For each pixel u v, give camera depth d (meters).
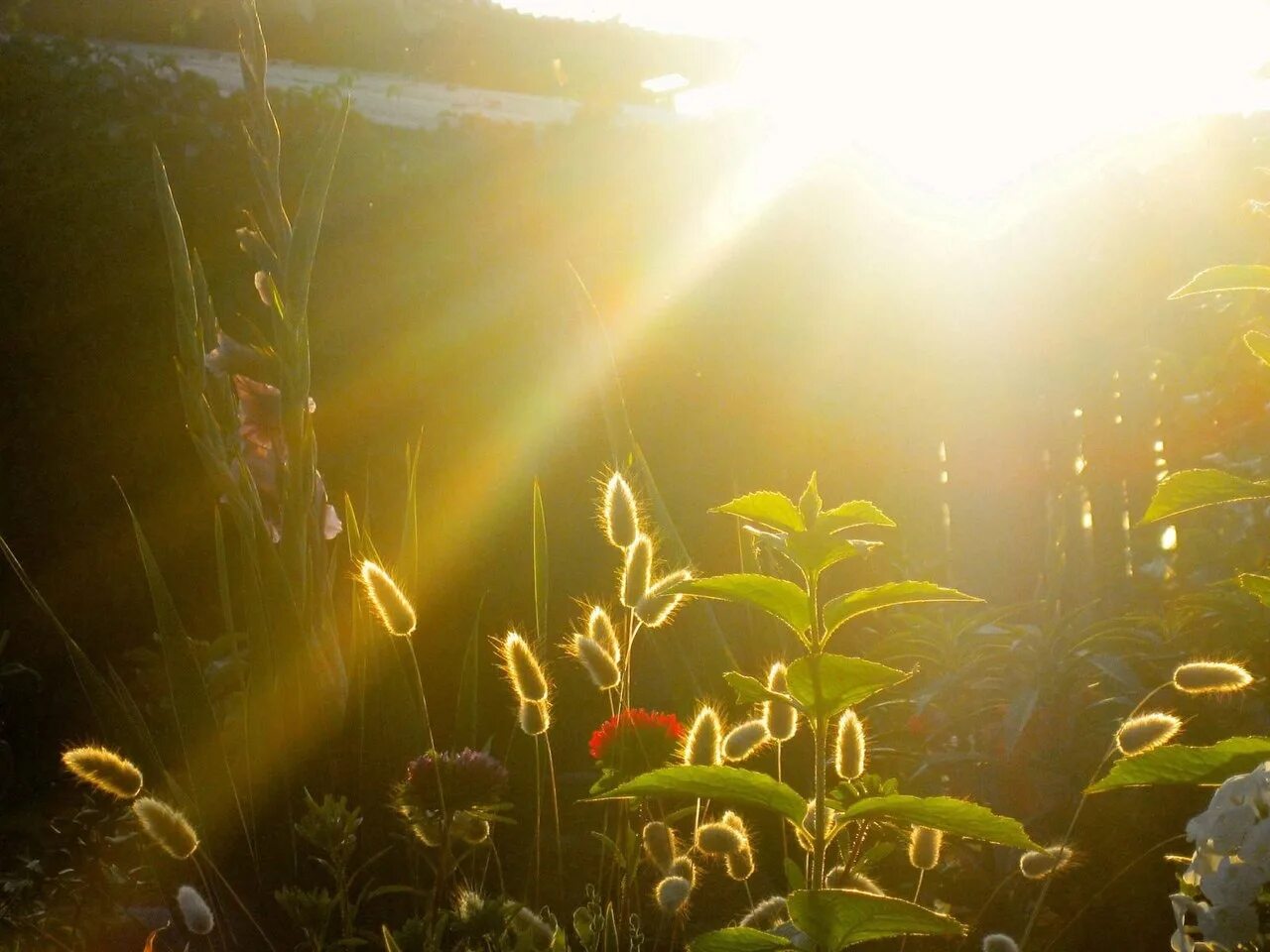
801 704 1.14
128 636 4.24
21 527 4.21
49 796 3.21
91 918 2.41
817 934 1.09
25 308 4.31
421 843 2.08
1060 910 2.19
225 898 2.14
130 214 4.48
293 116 5.40
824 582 3.80
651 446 4.55
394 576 2.49
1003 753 2.48
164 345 4.41
